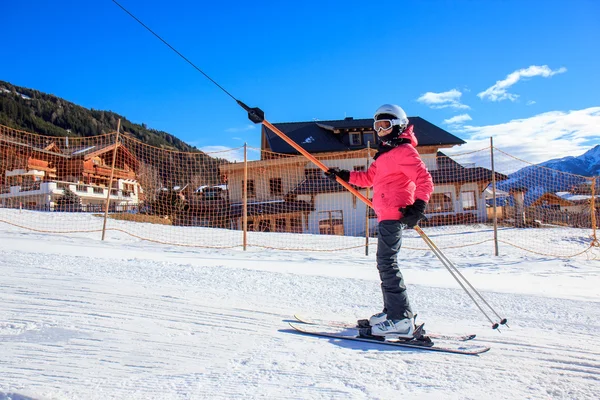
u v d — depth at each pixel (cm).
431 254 1098
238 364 222
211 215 2102
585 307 446
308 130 2934
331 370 217
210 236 1364
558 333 325
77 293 357
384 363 230
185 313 319
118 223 1418
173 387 190
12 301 325
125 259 606
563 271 808
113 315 300
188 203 2102
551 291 563
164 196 2069
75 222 1338
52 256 577
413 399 185
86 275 446
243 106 331
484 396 191
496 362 240
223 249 992
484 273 738
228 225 2106
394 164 284
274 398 182
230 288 439
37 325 271
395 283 277
